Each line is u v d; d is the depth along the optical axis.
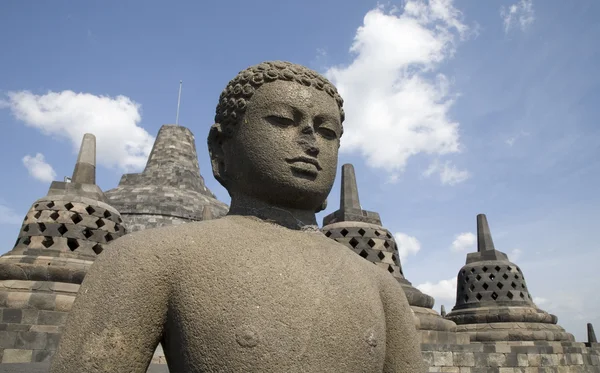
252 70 3.32
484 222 18.80
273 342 2.37
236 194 3.27
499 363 12.50
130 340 2.40
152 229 2.80
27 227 11.45
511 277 17.30
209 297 2.46
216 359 2.35
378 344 2.70
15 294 9.55
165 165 24.56
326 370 2.43
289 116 3.11
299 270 2.63
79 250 11.12
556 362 13.77
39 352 8.89
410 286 11.75
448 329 11.69
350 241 11.80
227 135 3.35
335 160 3.33
